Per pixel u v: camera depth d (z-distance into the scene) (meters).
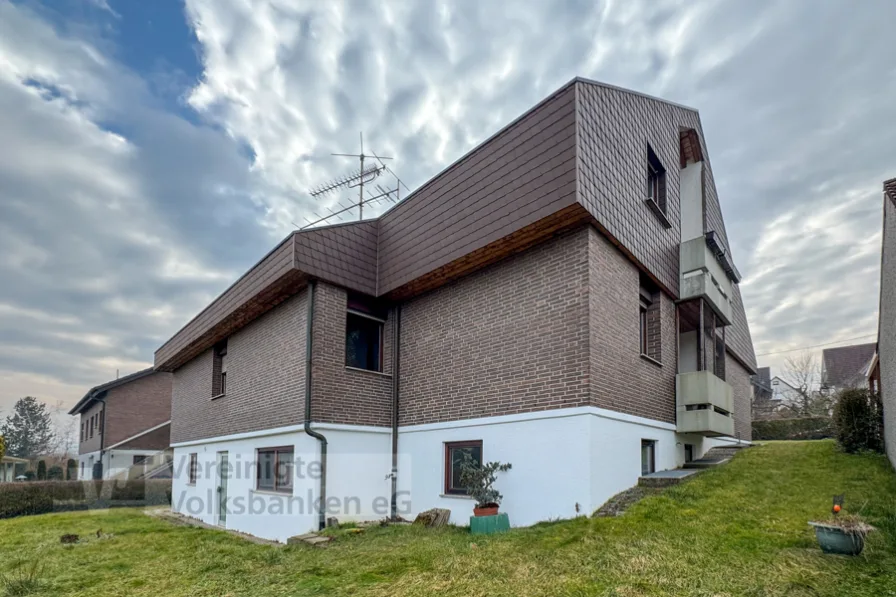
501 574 5.72
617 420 8.40
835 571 4.98
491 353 9.19
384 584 5.82
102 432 27.34
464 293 9.90
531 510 8.09
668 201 11.53
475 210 9.05
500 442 8.76
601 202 8.21
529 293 8.73
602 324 8.22
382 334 11.40
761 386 41.12
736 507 7.22
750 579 4.96
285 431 10.34
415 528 8.68
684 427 10.48
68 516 15.04
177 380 17.86
